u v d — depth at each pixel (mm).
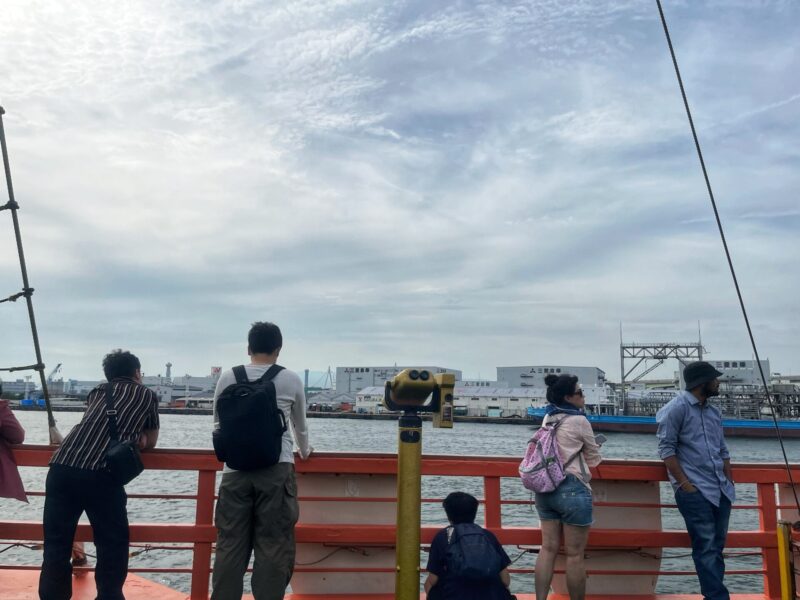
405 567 3432
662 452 4871
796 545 5113
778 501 5691
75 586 5043
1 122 4723
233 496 3957
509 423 137625
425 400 3531
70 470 4102
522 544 5055
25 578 5359
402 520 3469
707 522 4734
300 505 5129
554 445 4613
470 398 144000
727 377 111250
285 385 4098
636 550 5398
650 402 117062
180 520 18656
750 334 4031
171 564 13039
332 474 5156
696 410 4902
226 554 3906
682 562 14250
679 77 3766
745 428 91688
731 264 3957
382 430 101625
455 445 68312
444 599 3832
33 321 4816
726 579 13727
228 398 3881
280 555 3934
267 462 3879
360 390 185250
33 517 18281
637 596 5309
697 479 4789
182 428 87188
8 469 4520
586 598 5234
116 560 4195
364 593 5094
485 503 5105
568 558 4539
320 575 5094
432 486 23812
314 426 118250
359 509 5152
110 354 4551
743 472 5301
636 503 5328
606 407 118875
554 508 4574
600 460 4664
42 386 4895
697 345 118812
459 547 3904
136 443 4254
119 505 4227
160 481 25719
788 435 89438
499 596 3834
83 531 4840
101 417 4215
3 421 4438
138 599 4867
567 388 4785
